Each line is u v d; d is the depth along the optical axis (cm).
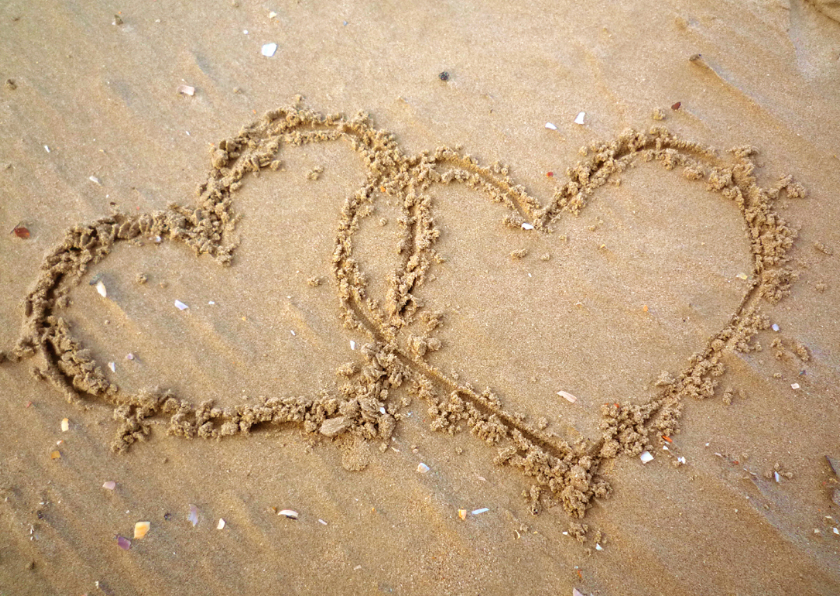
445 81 74
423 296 67
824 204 68
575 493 60
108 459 62
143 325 65
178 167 71
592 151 71
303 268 68
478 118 72
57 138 72
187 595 59
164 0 78
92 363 64
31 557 60
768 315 65
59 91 73
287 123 73
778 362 64
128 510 61
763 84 72
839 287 65
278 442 62
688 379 64
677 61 74
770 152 70
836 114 71
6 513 60
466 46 76
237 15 77
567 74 74
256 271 67
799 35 74
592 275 67
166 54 75
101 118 72
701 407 63
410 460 62
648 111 72
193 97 74
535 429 63
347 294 66
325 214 70
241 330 65
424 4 77
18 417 63
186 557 60
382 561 59
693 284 66
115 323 65
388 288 67
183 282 67
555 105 73
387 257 68
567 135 72
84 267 67
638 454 61
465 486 61
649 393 64
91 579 59
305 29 77
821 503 60
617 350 65
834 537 59
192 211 69
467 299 67
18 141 71
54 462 62
